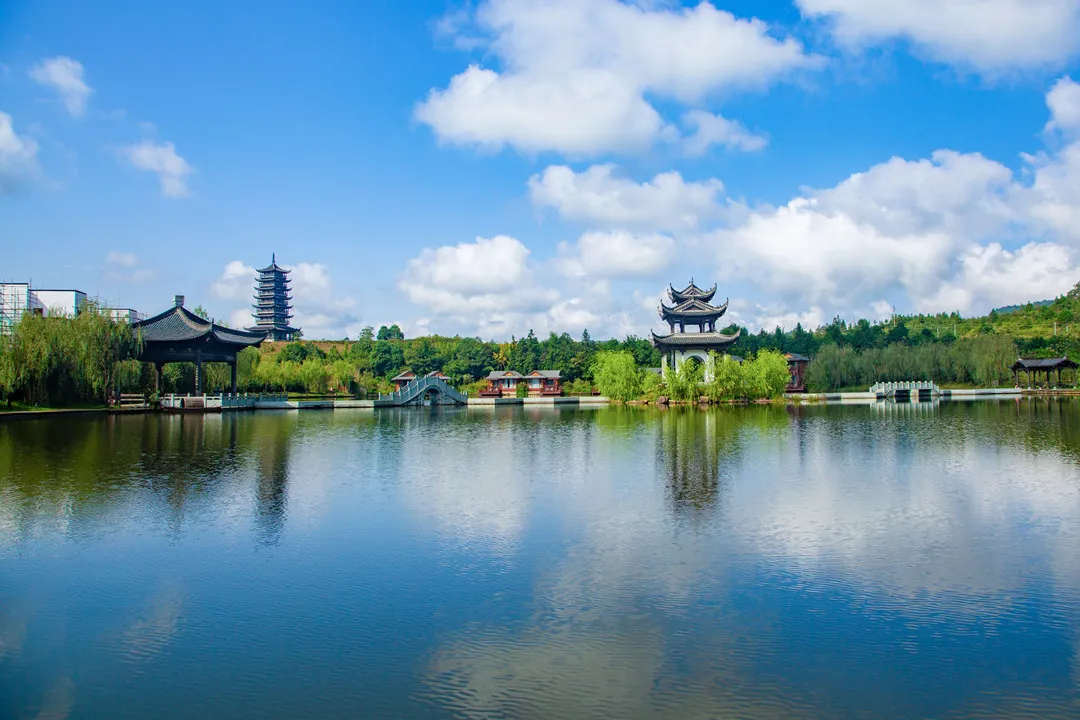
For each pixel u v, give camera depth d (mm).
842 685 9836
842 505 21250
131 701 9547
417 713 9156
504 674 10219
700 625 11930
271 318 191125
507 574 14688
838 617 12250
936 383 120875
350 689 9820
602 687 9805
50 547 16828
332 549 16641
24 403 58312
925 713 9117
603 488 24453
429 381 93125
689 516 19859
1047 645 11102
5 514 20234
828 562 15367
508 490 24188
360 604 13023
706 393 83125
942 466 29047
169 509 21016
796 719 8969
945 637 11414
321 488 24672
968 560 15492
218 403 70000
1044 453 33219
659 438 42406
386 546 16891
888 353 120250
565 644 11211
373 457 33531
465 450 36625
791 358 117938
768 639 11352
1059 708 9242
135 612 12703
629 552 16234
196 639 11500
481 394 118438
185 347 69750
